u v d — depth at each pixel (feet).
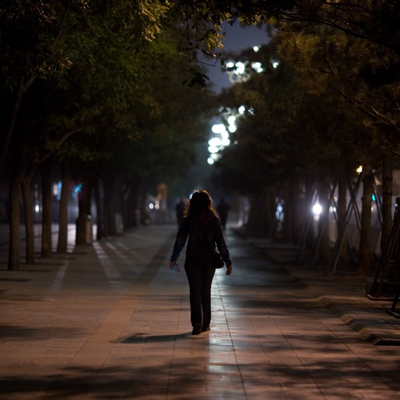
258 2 47.44
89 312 57.52
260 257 126.00
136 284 79.30
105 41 76.18
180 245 48.47
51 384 34.50
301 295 71.92
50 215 113.19
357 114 63.41
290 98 90.38
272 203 197.67
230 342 45.55
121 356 40.88
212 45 53.72
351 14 50.21
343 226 86.89
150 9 57.88
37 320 53.26
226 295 71.26
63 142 100.22
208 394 33.01
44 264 102.32
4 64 58.29
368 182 84.12
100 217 174.81
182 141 173.88
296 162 105.29
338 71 57.98
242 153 135.95
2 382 34.83
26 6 52.95
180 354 41.65
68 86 82.12
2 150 74.59
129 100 96.84
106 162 161.79
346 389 34.37
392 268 67.97
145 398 32.22
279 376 36.76
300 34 57.88
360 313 56.49
